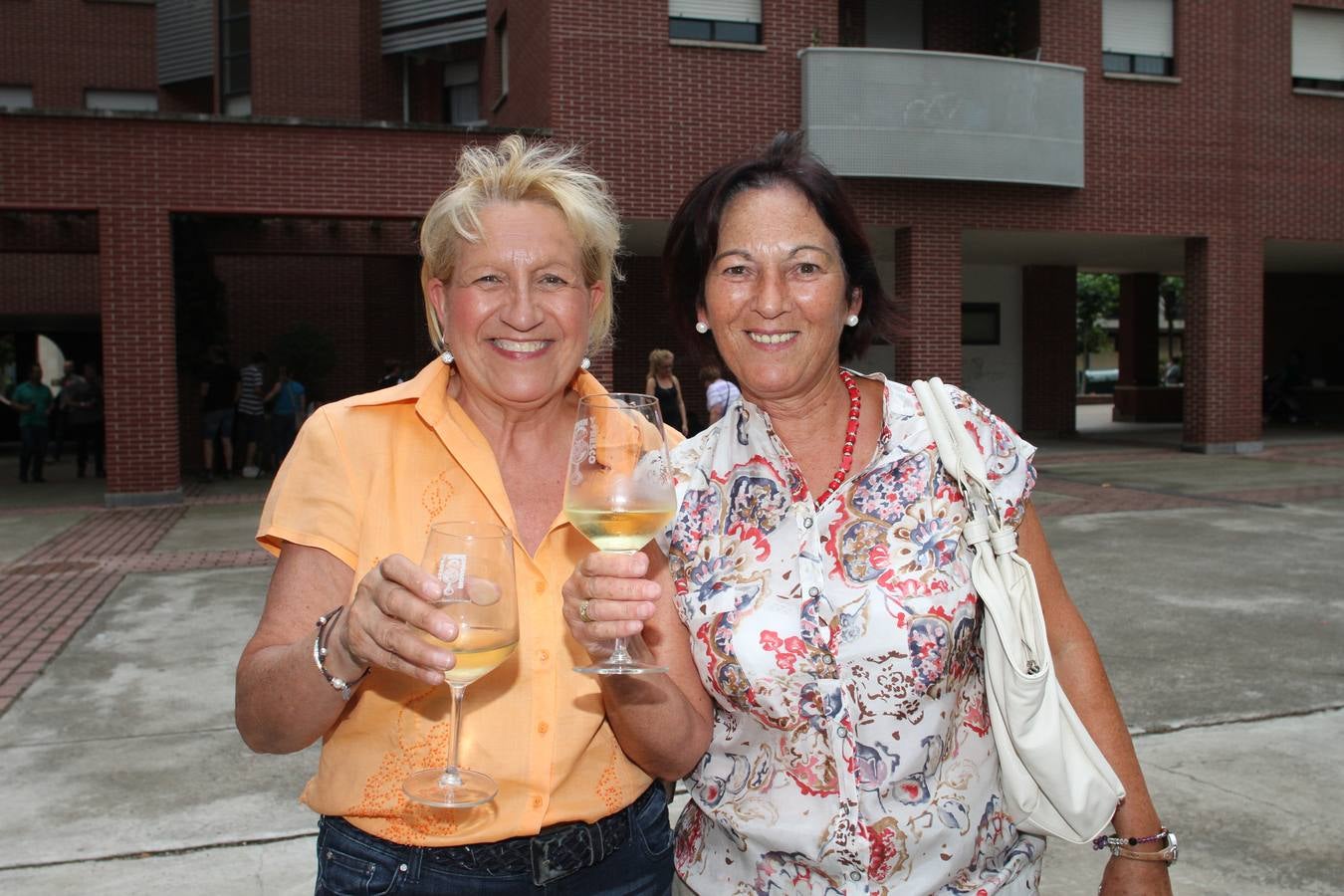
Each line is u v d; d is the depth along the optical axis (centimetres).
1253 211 1670
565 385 183
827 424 190
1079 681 188
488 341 175
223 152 1191
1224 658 574
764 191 183
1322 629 634
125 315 1195
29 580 824
